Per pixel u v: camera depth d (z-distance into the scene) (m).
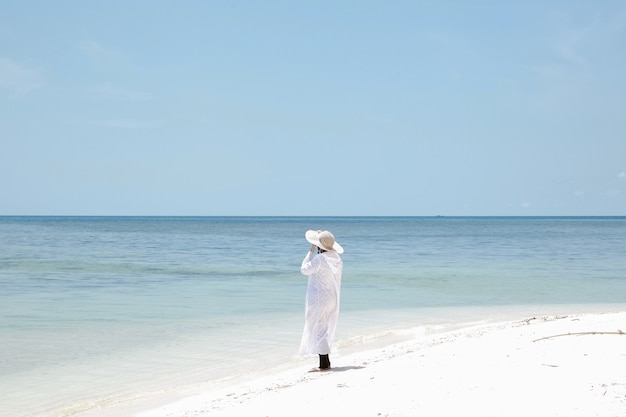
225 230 117.94
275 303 18.19
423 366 8.02
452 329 13.70
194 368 10.05
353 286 23.08
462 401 6.04
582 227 160.25
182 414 6.95
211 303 18.17
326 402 6.51
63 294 20.06
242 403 7.01
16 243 56.22
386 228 150.88
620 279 25.67
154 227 144.00
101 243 57.59
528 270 29.83
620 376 6.74
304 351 9.02
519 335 10.43
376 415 5.83
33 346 11.78
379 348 11.37
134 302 18.28
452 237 81.19
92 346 11.85
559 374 6.96
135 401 8.06
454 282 24.48
